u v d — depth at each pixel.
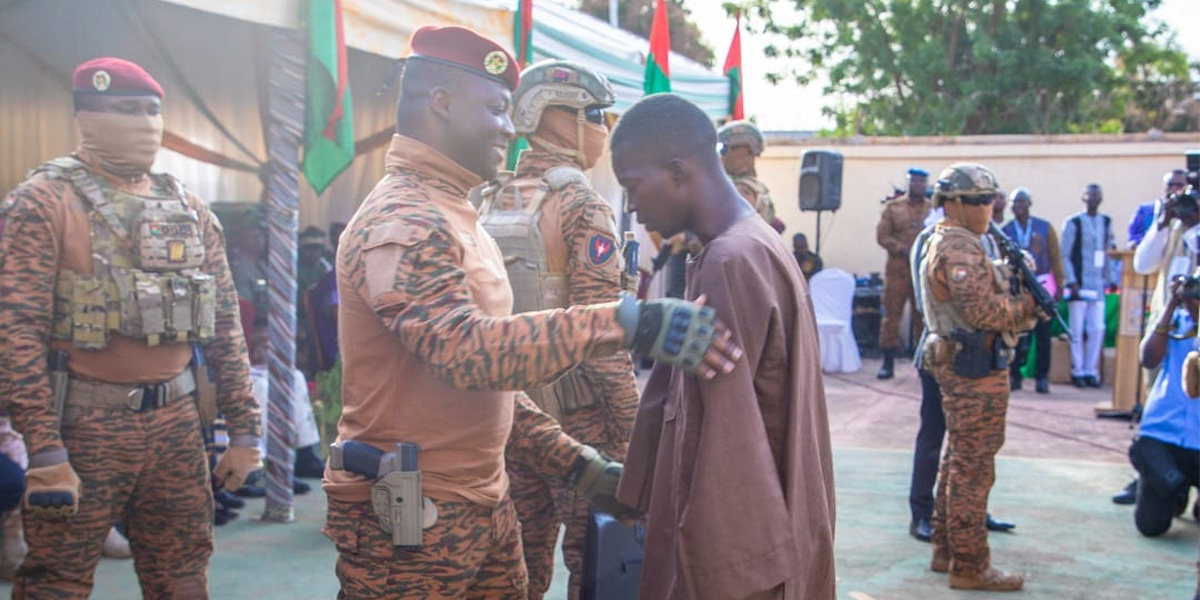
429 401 2.34
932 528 5.28
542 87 3.45
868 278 13.88
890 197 11.92
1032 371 11.47
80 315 3.05
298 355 7.32
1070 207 13.55
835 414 9.35
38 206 3.02
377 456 2.33
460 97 2.37
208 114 7.91
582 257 3.33
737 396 2.08
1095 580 4.85
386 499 2.30
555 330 2.07
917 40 21.47
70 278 3.07
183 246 3.24
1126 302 9.05
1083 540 5.53
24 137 7.28
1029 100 20.16
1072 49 20.41
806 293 2.31
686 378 2.13
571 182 3.37
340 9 5.18
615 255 3.38
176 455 3.27
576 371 3.43
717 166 2.31
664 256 9.35
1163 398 5.54
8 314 2.96
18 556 4.32
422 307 2.14
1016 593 4.64
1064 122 20.59
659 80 7.13
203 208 3.45
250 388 3.52
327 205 8.98
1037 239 10.65
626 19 17.91
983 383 4.49
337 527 2.41
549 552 3.51
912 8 21.16
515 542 2.63
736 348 2.06
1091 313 11.14
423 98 2.37
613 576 2.82
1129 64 22.56
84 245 3.08
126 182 3.25
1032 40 20.58
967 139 13.77
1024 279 4.46
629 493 2.44
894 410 9.57
